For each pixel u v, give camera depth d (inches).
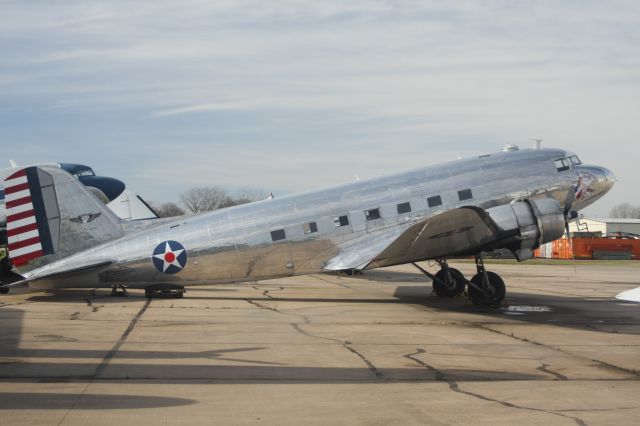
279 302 706.8
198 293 821.9
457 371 354.3
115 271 668.7
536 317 599.8
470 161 737.6
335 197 704.4
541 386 321.1
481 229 636.1
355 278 1204.5
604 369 364.5
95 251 667.4
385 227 702.5
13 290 780.6
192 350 402.9
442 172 725.9
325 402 285.4
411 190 713.6
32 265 658.2
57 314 560.4
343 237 697.0
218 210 694.5
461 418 263.1
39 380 318.3
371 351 409.4
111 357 376.8
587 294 863.1
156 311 593.6
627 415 269.6
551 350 422.0
